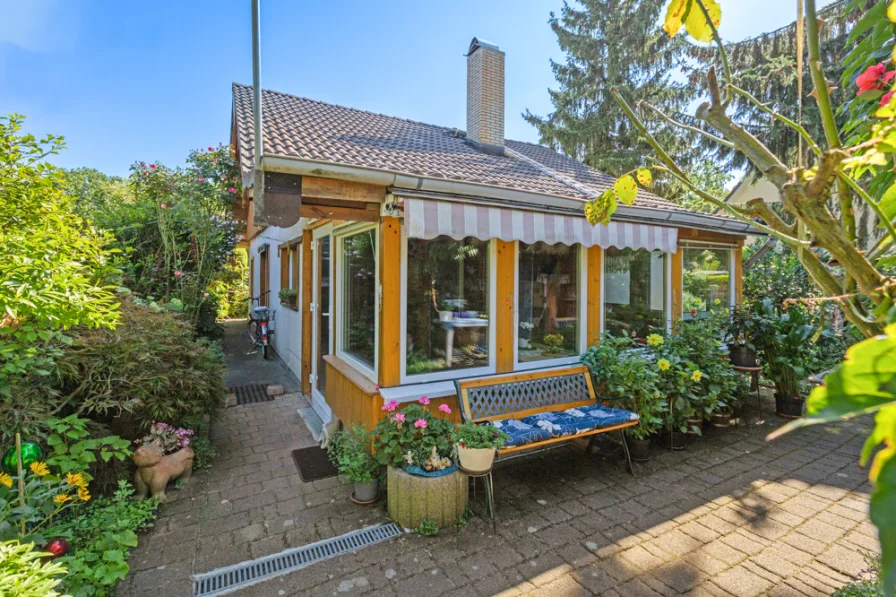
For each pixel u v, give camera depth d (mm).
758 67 15312
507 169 7211
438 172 5180
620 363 5914
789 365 7172
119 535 3373
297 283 9812
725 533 4164
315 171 4199
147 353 5102
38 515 3363
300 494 4930
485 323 5812
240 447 6254
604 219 2102
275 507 4648
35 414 3605
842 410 682
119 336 5070
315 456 5953
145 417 5133
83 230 5121
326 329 8109
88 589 3066
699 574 3598
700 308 8273
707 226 7516
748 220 1510
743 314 7703
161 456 4770
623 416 5332
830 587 3438
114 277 5797
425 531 4129
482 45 9328
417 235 4551
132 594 3375
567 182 7391
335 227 6836
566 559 3783
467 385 5324
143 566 3707
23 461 3459
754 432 6859
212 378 6086
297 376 9641
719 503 4699
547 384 5855
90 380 4664
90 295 3859
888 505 634
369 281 5734
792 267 9688
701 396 6496
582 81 22844
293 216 4238
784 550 3900
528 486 5109
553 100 23484
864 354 688
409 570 3645
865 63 1909
